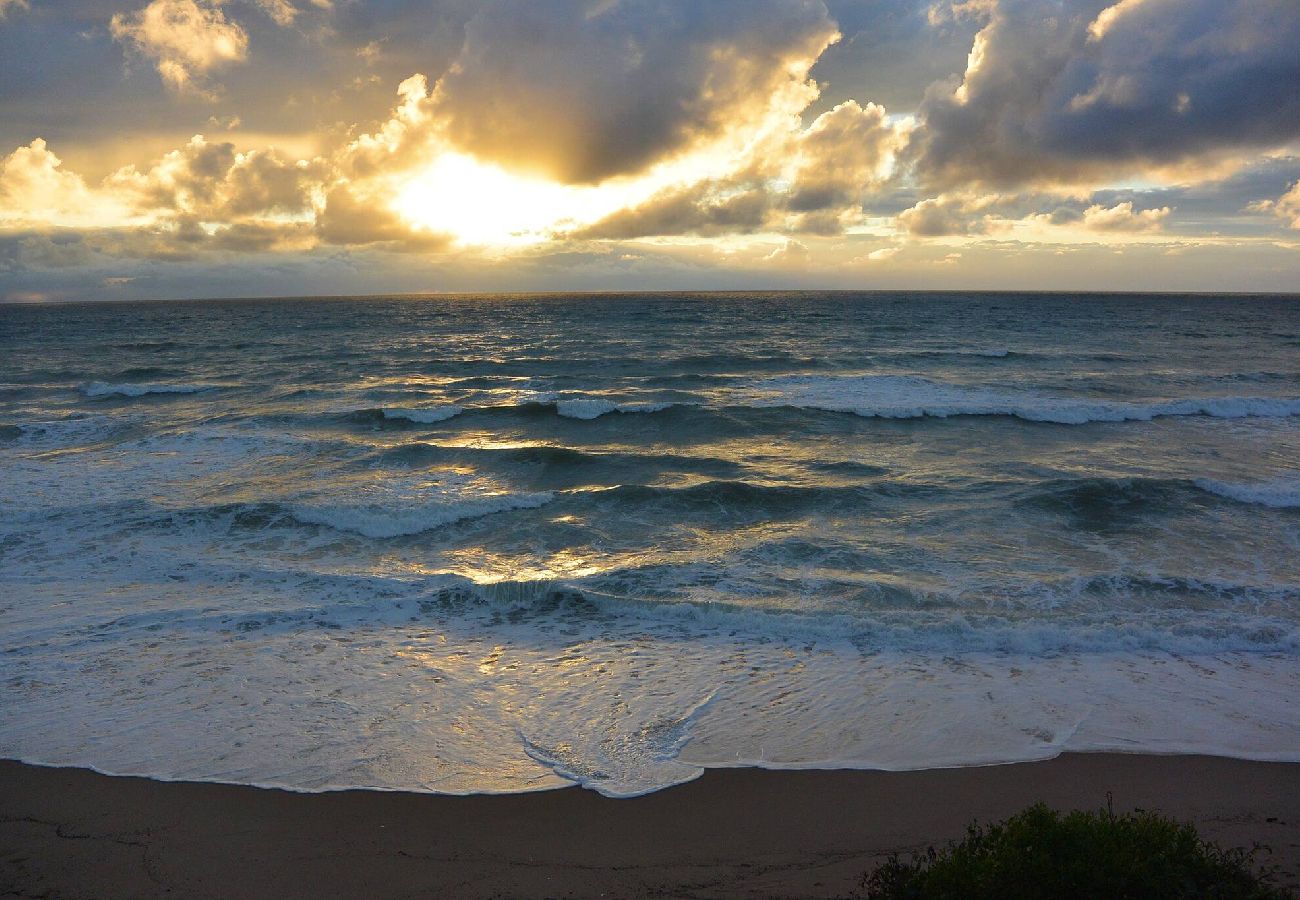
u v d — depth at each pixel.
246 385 32.47
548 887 5.38
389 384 32.69
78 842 5.93
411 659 9.18
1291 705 7.94
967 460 18.70
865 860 5.65
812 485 16.42
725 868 5.57
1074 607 10.34
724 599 10.73
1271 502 14.78
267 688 8.44
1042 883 4.55
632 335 57.62
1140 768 6.85
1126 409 23.77
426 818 6.23
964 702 8.06
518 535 13.82
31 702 8.12
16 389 32.25
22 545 13.11
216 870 5.60
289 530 14.01
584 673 8.80
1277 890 4.62
